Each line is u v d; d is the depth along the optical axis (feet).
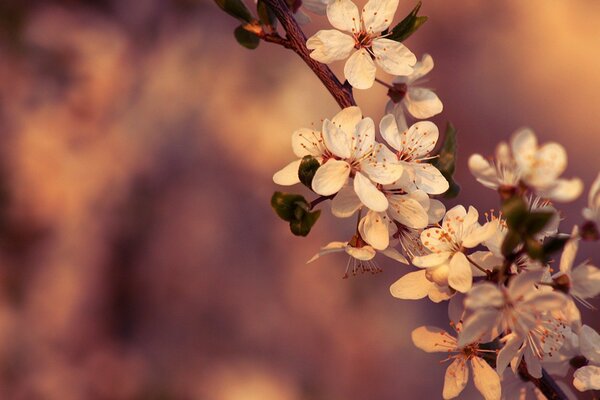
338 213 1.83
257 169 4.91
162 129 4.97
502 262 1.78
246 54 5.11
